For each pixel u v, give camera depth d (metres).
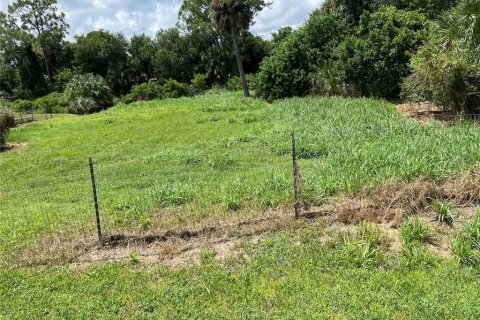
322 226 6.40
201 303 4.81
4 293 5.32
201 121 21.03
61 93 49.41
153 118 23.78
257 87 28.61
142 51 58.56
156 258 5.99
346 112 16.12
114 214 7.88
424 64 14.20
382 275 5.03
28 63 58.62
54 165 14.41
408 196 6.73
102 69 58.97
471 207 6.55
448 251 5.53
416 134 11.57
